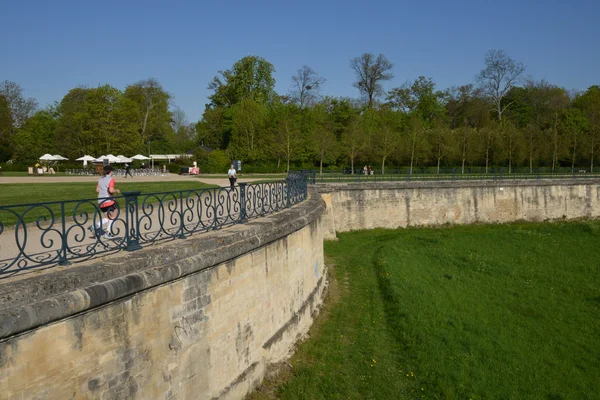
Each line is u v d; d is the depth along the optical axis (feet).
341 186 101.30
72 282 18.15
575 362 41.14
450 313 49.93
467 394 34.17
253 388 31.24
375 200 105.40
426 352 40.19
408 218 108.68
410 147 175.32
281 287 37.78
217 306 27.27
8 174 147.33
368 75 227.40
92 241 30.73
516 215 119.65
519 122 226.58
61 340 17.92
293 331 39.86
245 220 34.14
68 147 185.57
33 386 16.99
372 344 41.93
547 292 59.67
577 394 35.78
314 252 50.88
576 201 127.13
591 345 44.57
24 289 16.48
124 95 223.92
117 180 116.06
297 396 31.99
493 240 91.25
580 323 49.88
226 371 28.45
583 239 92.79
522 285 62.34
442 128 184.24
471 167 165.37
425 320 46.91
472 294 57.57
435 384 35.45
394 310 49.98
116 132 183.52
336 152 172.24
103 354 19.71
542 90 236.84
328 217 92.22
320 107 200.95
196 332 25.35
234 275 29.19
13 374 16.34
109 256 21.80
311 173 102.32
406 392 34.47
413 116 202.90
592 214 129.18
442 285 60.18
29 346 16.81
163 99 233.55
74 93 216.13
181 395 24.35
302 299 44.39
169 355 23.41
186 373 24.68
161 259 22.74
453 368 37.70
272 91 228.84
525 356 41.32
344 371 36.70
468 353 40.65
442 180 114.83
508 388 35.76
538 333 46.85
